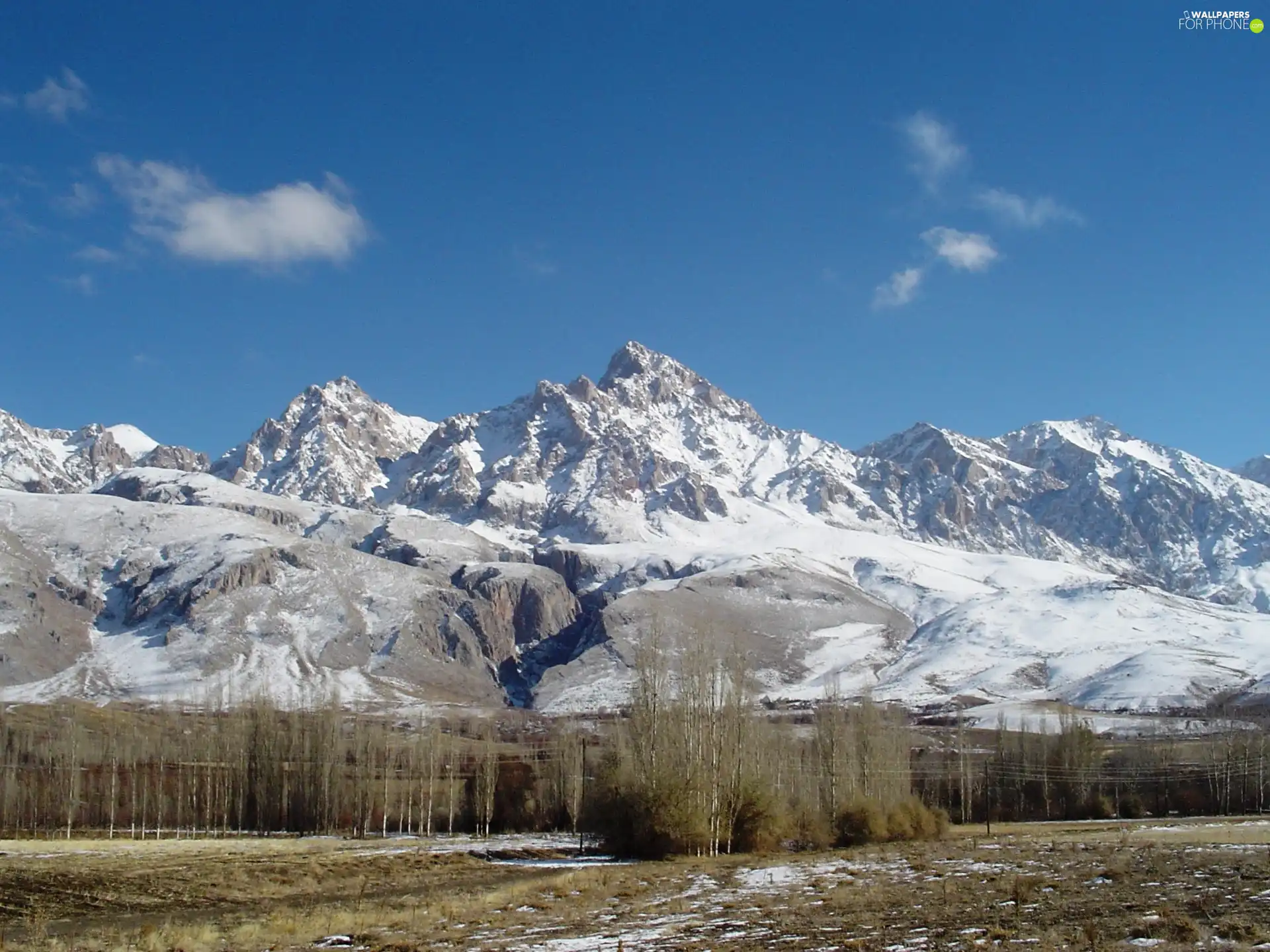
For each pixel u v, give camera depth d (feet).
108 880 268.00
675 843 322.55
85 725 654.53
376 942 155.43
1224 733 566.77
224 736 524.93
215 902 239.50
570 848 372.99
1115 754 577.84
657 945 139.54
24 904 233.55
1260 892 146.00
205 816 497.87
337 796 494.18
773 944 133.08
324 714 524.11
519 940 150.30
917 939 127.65
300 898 245.86
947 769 525.75
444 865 315.99
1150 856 213.66
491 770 492.95
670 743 327.67
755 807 334.44
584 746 483.92
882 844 337.11
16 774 502.79
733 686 340.59
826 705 491.31
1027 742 569.23
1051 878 185.37
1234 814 488.02
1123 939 116.16
